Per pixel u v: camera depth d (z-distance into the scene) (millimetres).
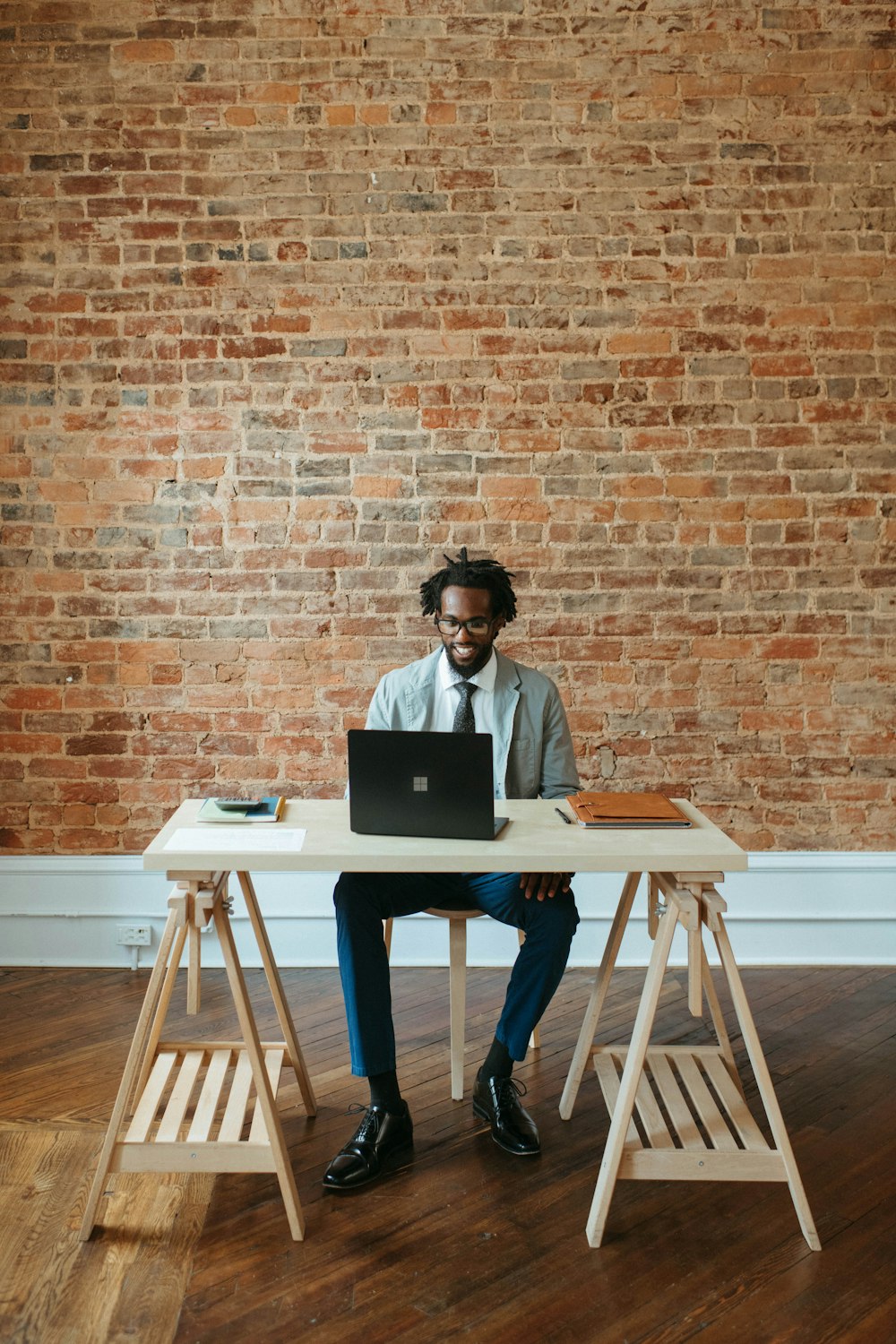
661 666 3514
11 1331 1888
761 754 3531
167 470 3471
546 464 3469
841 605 3496
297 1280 2025
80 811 3549
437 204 3420
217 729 3529
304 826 2344
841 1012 3221
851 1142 2504
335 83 3406
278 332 3443
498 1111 2496
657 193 3420
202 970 3551
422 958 3596
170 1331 1889
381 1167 2381
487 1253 2107
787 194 3418
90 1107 2648
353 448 3467
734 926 3586
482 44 3398
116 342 3445
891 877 3559
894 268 3428
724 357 3445
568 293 3438
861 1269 2053
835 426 3453
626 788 3541
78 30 3400
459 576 2814
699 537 3479
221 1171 2160
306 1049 2967
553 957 2494
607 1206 2129
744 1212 2242
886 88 3396
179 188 3422
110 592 3496
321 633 3504
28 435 3461
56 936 3584
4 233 3428
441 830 2238
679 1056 2625
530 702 2871
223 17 3395
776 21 3391
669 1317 1922
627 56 3398
